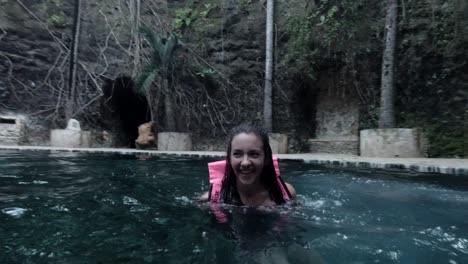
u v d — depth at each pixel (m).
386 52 6.95
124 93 11.48
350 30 8.79
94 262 1.12
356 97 9.48
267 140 1.85
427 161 5.50
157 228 1.55
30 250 1.23
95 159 5.53
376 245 1.35
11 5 10.38
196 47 11.00
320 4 9.01
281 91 9.99
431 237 1.47
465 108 7.39
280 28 10.43
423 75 8.09
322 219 1.75
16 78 9.70
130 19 11.29
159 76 10.12
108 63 10.77
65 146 8.71
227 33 11.23
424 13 8.41
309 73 9.48
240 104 10.39
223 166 2.17
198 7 12.23
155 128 9.84
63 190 2.54
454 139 7.27
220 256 1.19
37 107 9.73
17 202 2.07
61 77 10.20
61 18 10.96
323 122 10.05
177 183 3.10
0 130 8.91
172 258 1.17
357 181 3.48
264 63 10.51
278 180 2.07
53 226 1.56
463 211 2.04
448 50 7.81
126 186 2.85
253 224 1.62
